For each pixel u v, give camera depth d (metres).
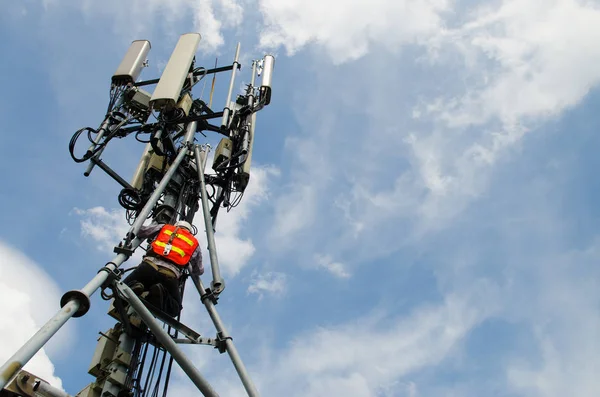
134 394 7.70
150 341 8.08
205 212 9.02
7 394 5.52
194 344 7.42
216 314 7.63
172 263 8.24
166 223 9.32
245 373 6.83
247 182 10.89
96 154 9.71
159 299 7.98
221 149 10.79
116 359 7.66
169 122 10.10
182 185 10.20
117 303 7.04
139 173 10.74
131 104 10.67
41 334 5.29
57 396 5.84
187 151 10.27
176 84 10.20
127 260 7.04
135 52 11.32
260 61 11.80
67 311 5.65
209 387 6.67
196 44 10.98
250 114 11.05
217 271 8.08
